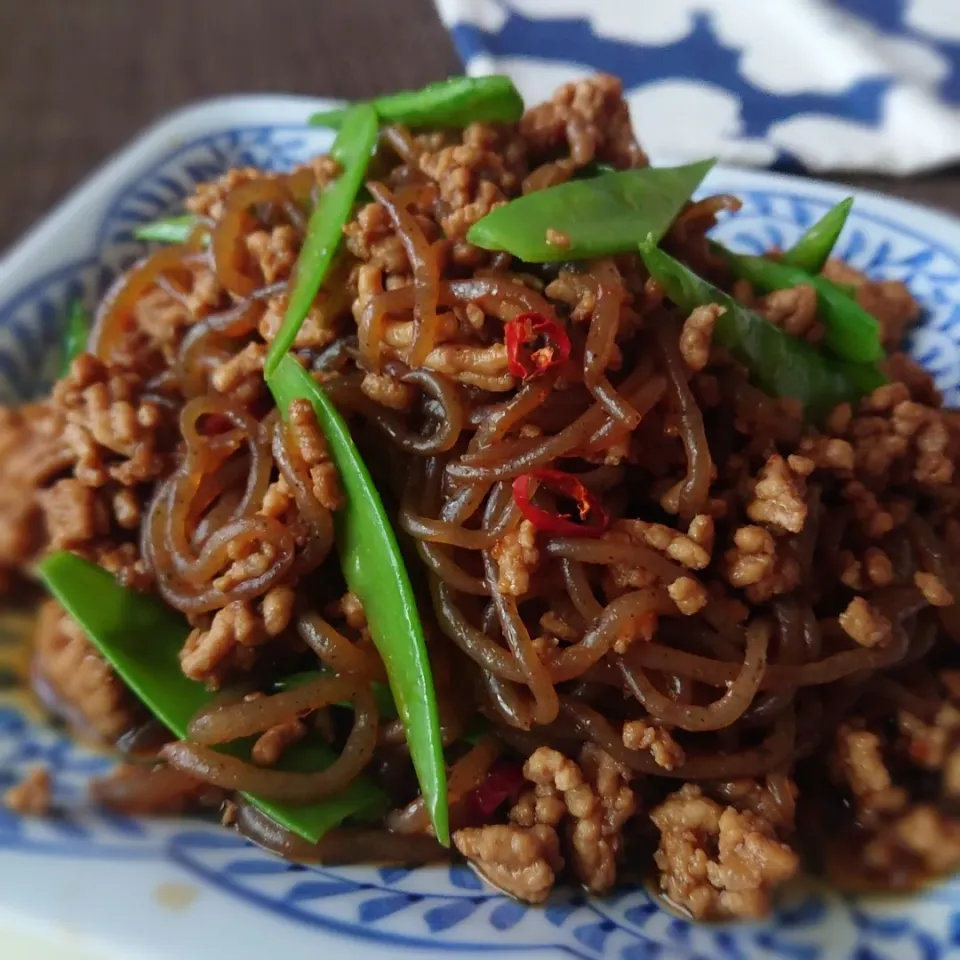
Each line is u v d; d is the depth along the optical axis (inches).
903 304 6.9
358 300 5.1
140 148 7.8
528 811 4.9
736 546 5.0
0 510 5.7
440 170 5.4
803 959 4.5
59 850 4.4
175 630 5.3
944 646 5.7
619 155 6.0
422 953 4.2
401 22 11.2
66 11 11.6
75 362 5.8
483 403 5.1
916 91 9.7
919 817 5.0
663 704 4.9
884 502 5.7
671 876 4.8
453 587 5.0
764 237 7.4
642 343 5.2
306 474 5.1
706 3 10.9
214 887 4.3
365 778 5.1
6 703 5.2
